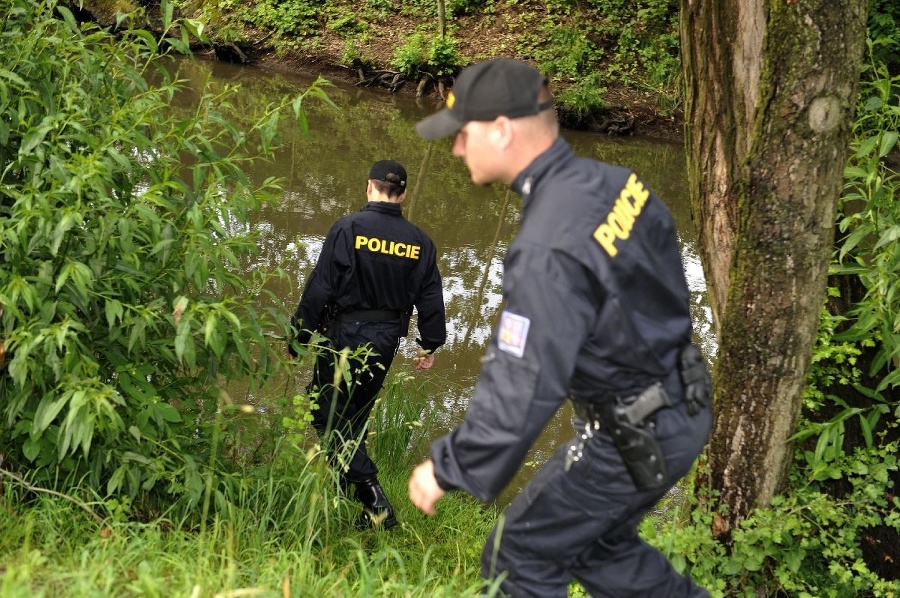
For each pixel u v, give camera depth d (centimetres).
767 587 306
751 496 295
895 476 315
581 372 197
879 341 327
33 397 293
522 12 1603
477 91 198
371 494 390
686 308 207
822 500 294
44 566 234
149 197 287
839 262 329
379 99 1482
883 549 311
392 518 392
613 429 200
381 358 397
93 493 285
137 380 301
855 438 321
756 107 272
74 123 292
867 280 327
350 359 390
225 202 328
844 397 326
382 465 452
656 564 225
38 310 288
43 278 279
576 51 1475
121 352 311
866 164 338
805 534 292
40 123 302
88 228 306
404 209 898
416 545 383
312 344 368
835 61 257
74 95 306
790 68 260
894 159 684
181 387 337
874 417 308
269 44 1609
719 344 297
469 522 414
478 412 185
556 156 198
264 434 377
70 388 267
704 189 324
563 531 212
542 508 212
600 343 191
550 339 180
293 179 927
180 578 223
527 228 189
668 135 1344
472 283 725
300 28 1620
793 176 264
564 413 548
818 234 268
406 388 539
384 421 472
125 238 288
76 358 279
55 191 281
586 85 1388
